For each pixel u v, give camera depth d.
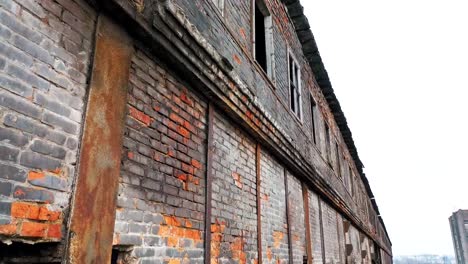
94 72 2.26
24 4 1.89
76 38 2.20
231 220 3.85
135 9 2.54
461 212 61.47
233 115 4.10
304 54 9.06
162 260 2.69
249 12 5.52
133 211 2.47
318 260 7.34
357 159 16.66
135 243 2.45
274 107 5.84
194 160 3.32
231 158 4.08
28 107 1.84
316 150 8.66
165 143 2.93
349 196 13.34
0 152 1.68
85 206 2.06
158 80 2.96
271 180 5.30
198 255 3.14
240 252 3.94
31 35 1.91
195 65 3.26
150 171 2.70
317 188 7.96
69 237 1.93
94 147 2.18
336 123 12.85
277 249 5.09
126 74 2.54
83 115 2.16
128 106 2.57
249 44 5.27
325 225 8.64
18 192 1.73
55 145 1.96
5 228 1.66
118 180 2.33
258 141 4.91
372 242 21.89
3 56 1.75
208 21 3.92
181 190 3.04
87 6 2.31
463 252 59.34
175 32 2.95
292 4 7.67
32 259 1.85
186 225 3.04
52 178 1.92
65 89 2.07
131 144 2.55
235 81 3.97
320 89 10.63
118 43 2.50
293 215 6.12
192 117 3.39
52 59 2.02
